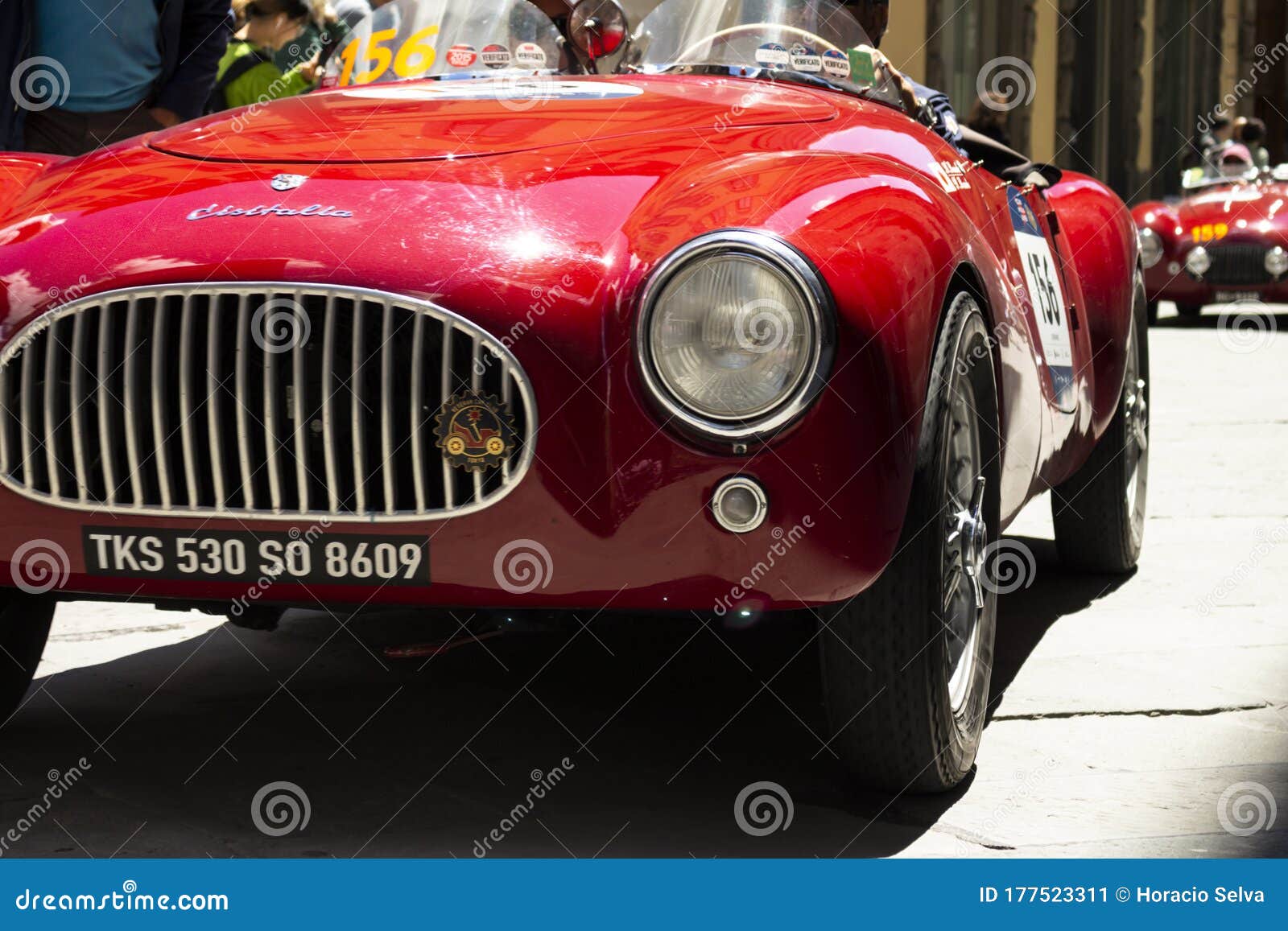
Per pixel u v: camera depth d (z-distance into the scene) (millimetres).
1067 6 14984
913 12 13711
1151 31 15883
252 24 4715
